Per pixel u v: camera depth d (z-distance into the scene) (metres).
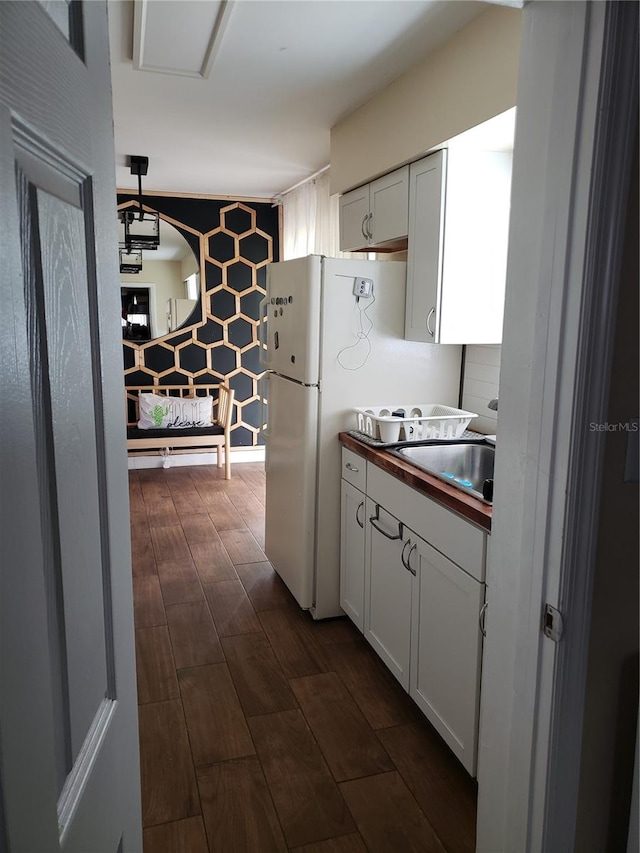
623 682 1.20
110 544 0.72
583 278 1.02
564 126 1.03
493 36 2.01
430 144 2.41
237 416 5.91
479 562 1.76
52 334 0.55
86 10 0.63
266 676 2.49
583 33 0.98
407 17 2.11
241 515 4.43
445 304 2.53
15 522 0.45
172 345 5.66
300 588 2.95
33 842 0.48
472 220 2.50
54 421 0.55
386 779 1.94
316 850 1.68
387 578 2.39
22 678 0.46
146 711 2.26
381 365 2.86
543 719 1.16
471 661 1.83
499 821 1.30
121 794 0.77
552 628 1.12
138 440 5.18
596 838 1.24
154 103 2.99
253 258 5.73
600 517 1.11
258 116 3.19
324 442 2.82
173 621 2.92
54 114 0.54
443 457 2.57
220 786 1.90
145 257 5.47
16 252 0.45
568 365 1.06
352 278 2.74
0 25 0.43
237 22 2.17
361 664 2.58
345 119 3.22
